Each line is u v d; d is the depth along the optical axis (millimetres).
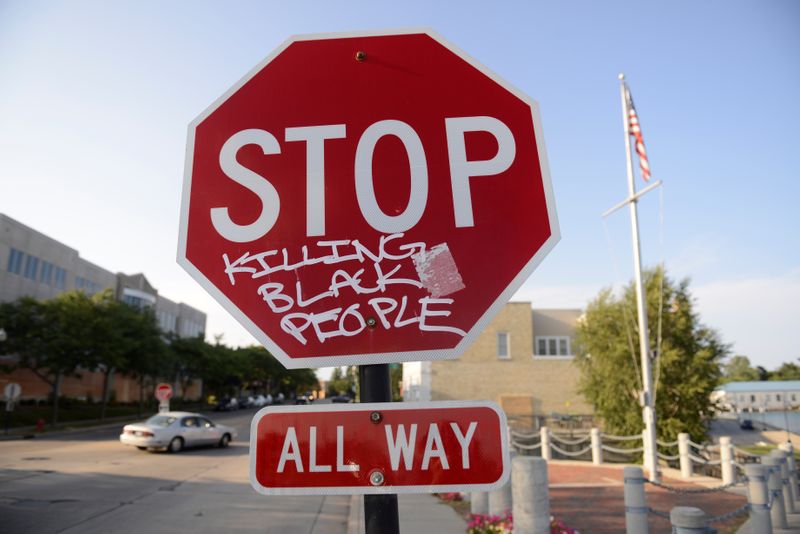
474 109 1758
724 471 11875
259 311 1630
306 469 1482
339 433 1495
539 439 20375
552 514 8773
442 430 1486
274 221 1688
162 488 11086
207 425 19500
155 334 39969
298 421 1506
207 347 57031
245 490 11031
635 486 5762
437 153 1724
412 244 1657
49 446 19453
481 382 31906
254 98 1795
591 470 14742
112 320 32750
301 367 1590
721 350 17953
